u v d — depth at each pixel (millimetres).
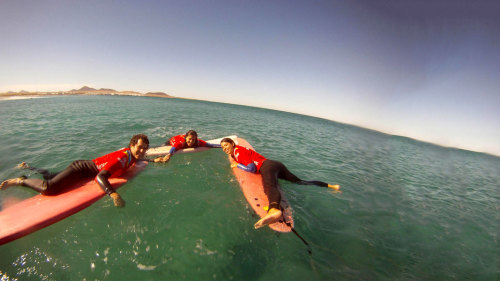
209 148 5645
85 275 1749
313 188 3955
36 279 1690
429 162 9102
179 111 17797
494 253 2670
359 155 8078
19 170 3594
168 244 2127
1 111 9812
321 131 15797
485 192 5566
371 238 2643
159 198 2955
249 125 13008
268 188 3029
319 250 2291
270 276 1885
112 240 2145
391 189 4586
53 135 5941
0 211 2396
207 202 2965
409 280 2029
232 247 2158
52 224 2330
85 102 18531
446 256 2492
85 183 3035
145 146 3438
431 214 3609
